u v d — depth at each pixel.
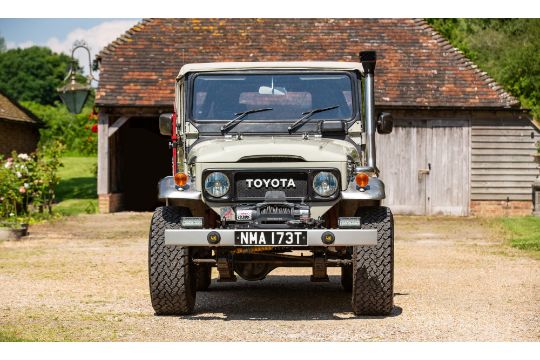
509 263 13.53
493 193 25.64
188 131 8.91
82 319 8.41
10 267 12.85
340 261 8.29
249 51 26.56
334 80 9.00
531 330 7.90
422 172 25.58
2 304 9.43
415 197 25.64
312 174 7.98
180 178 8.14
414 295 10.16
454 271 12.55
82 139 54.06
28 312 8.88
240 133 8.88
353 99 8.96
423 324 8.14
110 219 22.89
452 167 25.64
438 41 26.94
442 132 25.59
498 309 9.11
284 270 13.15
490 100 25.38
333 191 7.96
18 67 105.94
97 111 26.28
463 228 20.81
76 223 21.56
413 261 13.89
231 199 7.99
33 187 23.08
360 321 8.30
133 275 12.03
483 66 41.25
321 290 10.84
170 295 8.37
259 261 8.38
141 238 17.88
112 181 25.88
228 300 9.91
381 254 8.20
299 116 8.91
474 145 25.62
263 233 7.66
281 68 9.05
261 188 8.02
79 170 42.97
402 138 25.58
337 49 26.67
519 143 25.64
